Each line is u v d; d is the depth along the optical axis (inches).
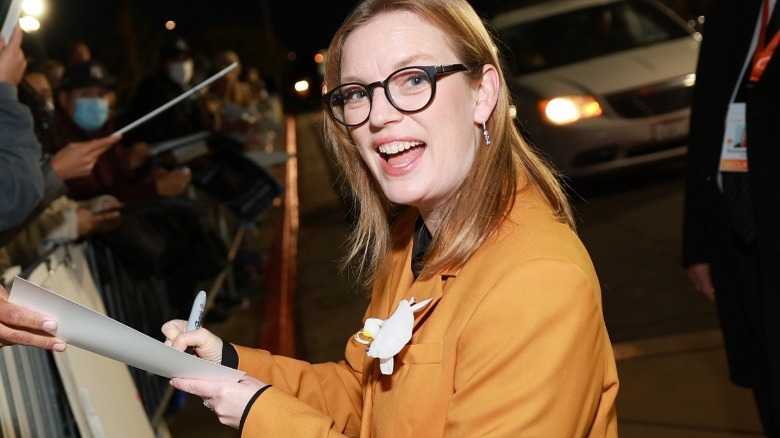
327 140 88.1
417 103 74.8
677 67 350.0
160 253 194.1
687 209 129.0
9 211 118.5
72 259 148.9
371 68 75.1
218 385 76.5
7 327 72.4
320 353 263.3
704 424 171.8
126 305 189.2
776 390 108.2
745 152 113.0
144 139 258.2
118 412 138.3
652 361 204.1
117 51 636.7
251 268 355.6
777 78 107.0
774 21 110.6
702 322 222.1
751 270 114.5
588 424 70.4
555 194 78.2
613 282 262.5
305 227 480.4
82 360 127.8
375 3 76.2
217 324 301.6
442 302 74.6
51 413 125.0
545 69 372.5
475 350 69.8
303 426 73.9
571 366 67.6
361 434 81.4
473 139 77.3
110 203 173.2
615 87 346.0
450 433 69.9
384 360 73.4
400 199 76.8
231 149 266.4
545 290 68.3
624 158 343.6
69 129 172.2
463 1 77.5
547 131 343.3
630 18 386.6
